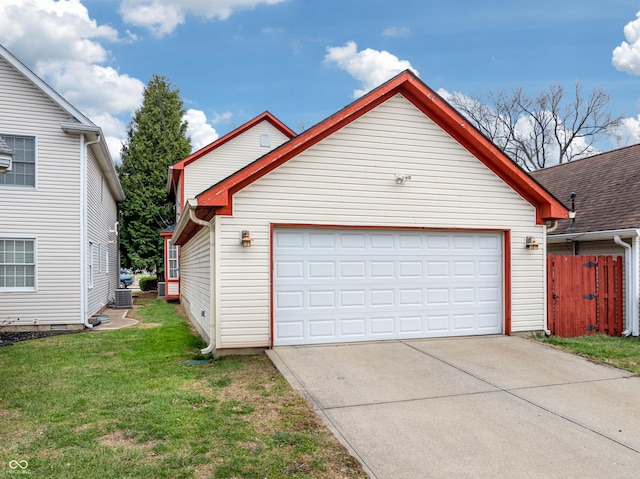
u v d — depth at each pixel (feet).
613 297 32.94
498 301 29.86
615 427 15.46
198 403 17.12
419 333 28.14
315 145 26.00
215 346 24.44
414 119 27.89
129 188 92.38
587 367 22.67
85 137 40.78
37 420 15.52
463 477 12.00
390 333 27.58
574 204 41.27
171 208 89.92
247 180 24.77
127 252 88.79
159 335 33.01
